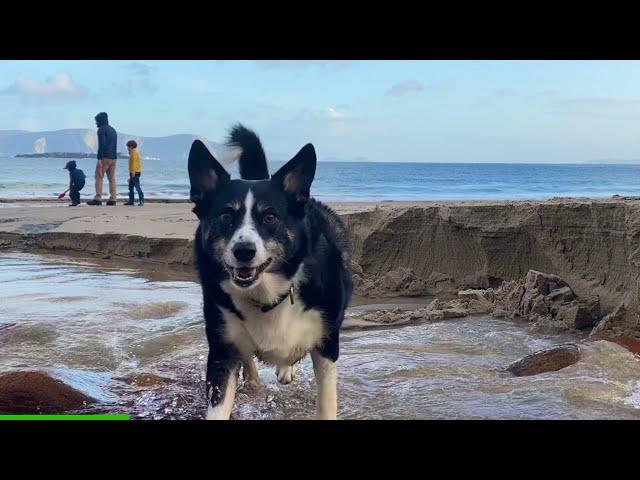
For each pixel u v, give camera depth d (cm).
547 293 213
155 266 317
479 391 142
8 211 494
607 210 211
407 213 269
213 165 136
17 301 229
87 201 629
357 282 261
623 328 188
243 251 123
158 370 161
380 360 167
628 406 130
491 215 246
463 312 218
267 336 132
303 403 144
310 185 135
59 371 149
